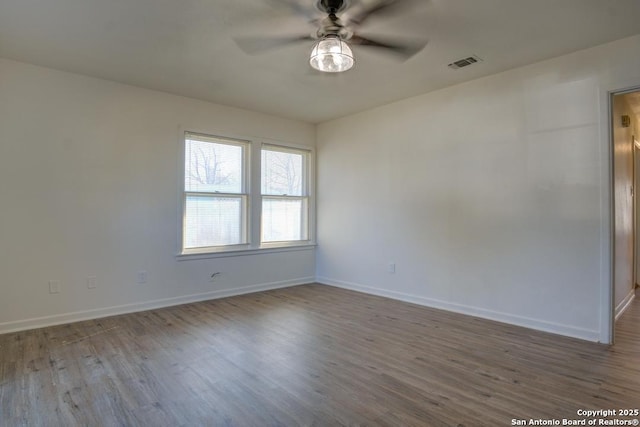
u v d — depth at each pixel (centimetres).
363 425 192
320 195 565
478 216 380
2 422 193
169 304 425
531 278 344
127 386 232
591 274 310
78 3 241
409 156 443
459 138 395
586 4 242
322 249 563
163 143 420
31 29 276
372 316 386
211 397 220
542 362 268
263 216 512
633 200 464
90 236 373
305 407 209
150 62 337
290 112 501
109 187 384
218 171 467
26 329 337
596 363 265
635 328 341
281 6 244
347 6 243
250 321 369
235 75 368
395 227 459
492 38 290
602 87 302
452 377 245
